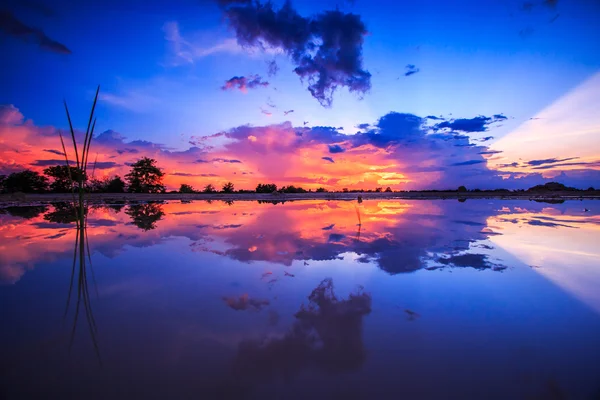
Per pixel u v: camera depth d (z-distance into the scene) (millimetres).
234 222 9953
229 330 2848
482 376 2174
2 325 2971
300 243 6559
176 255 5574
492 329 2871
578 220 10445
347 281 4195
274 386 2066
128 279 4297
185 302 3492
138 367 2291
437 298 3605
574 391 2018
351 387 2057
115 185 32625
